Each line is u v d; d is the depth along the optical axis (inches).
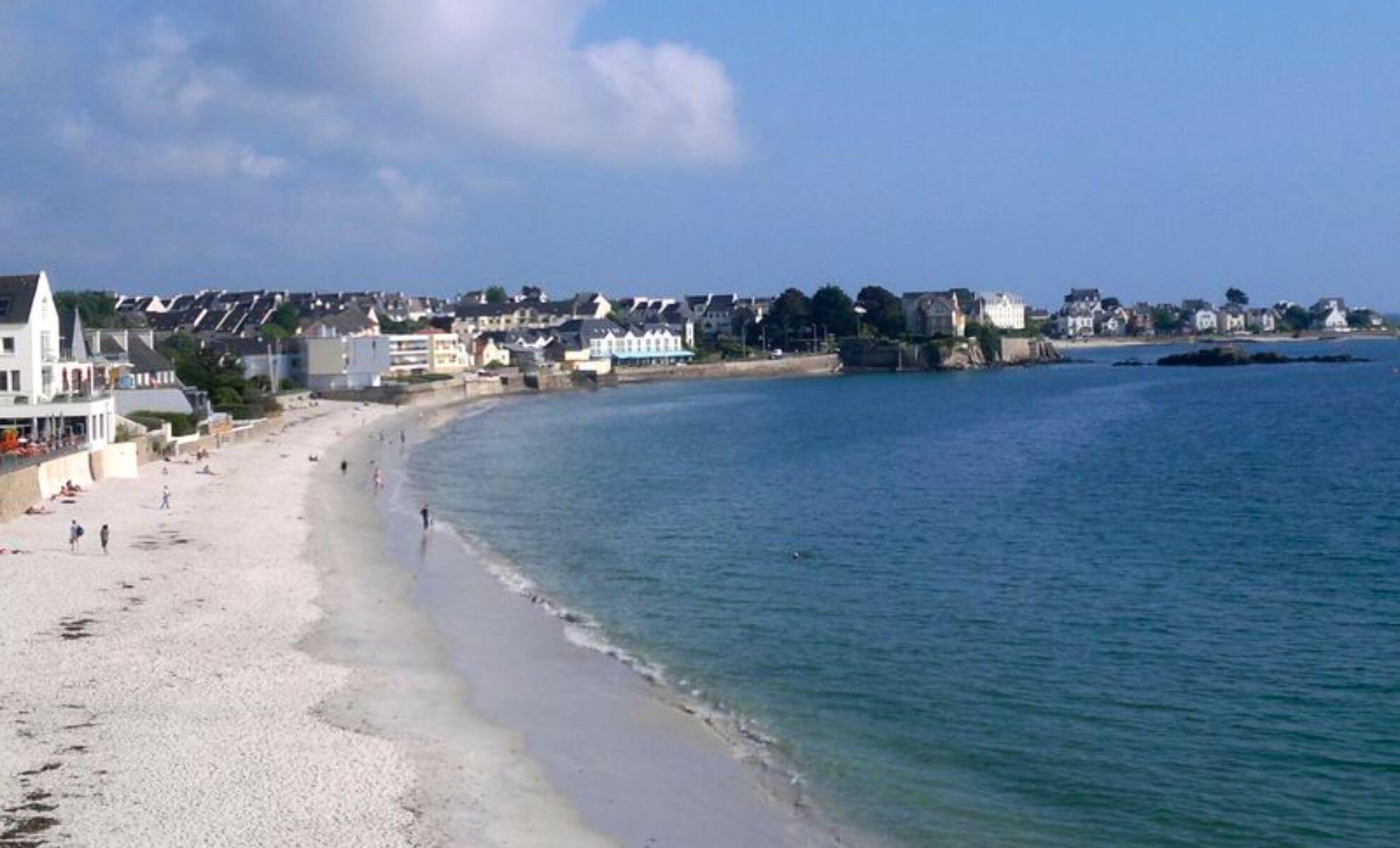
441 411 6220.5
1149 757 1224.2
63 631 1574.8
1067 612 1786.4
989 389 7519.7
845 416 5664.4
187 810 1029.2
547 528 2588.6
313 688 1391.5
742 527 2561.5
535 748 1235.2
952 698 1403.8
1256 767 1197.1
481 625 1729.8
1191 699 1392.7
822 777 1176.2
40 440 2930.6
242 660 1487.5
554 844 1009.5
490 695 1402.6
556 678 1481.3
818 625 1734.7
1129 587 1946.4
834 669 1520.7
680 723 1325.0
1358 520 2503.7
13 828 983.0
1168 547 2266.2
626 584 2016.5
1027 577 2025.1
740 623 1753.2
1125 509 2716.5
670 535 2479.1
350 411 5895.7
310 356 6968.5
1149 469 3432.6
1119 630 1686.8
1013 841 1045.8
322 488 3169.3
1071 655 1568.7
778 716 1348.4
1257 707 1364.4
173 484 2997.0
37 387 3122.5
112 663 1445.6
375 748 1204.5
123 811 1022.4
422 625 1721.2
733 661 1556.3
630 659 1571.1
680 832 1048.2
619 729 1302.9
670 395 7504.9
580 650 1608.0
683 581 2033.7
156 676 1402.6
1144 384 7677.2
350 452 4126.5
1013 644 1622.8
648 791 1135.6
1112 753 1234.0
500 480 3440.0
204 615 1699.1
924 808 1109.1
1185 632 1667.1
